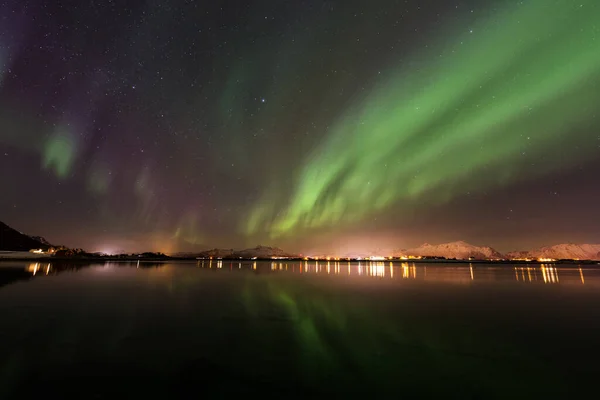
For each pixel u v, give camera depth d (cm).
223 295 2428
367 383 818
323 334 1284
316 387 789
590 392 782
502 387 806
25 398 705
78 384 781
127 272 5112
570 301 2322
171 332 1282
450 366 942
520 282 4169
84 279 3588
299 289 2942
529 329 1406
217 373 866
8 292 2361
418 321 1547
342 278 4556
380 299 2314
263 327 1387
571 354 1062
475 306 2030
